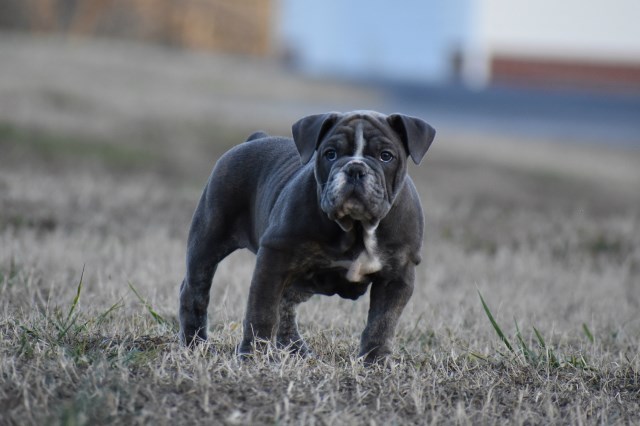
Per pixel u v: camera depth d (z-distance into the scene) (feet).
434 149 100.78
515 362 28.63
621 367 29.25
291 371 25.94
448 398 25.05
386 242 26.94
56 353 26.43
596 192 91.09
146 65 144.87
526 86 180.45
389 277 27.58
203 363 25.93
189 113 108.37
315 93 146.82
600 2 180.86
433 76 184.44
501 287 42.83
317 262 27.09
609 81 180.24
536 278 46.29
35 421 21.62
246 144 30.45
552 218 64.69
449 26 183.42
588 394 26.32
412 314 35.83
